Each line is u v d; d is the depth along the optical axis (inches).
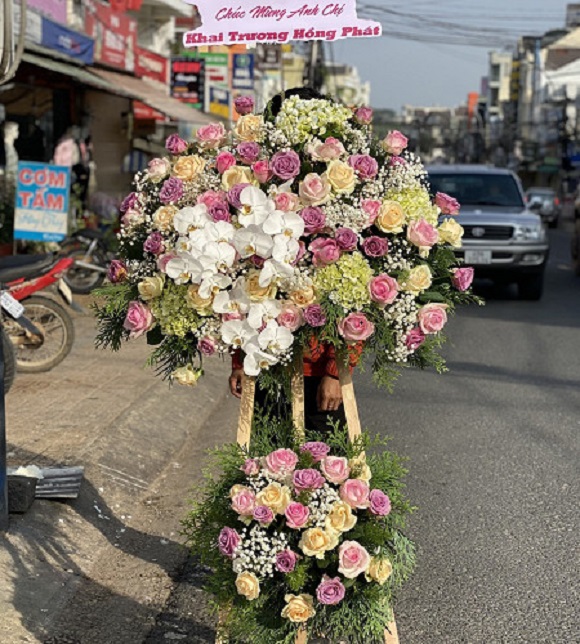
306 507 139.7
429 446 292.5
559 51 3565.5
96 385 343.0
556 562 208.8
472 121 4837.6
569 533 225.1
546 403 349.1
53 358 363.9
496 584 197.8
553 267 891.4
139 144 948.0
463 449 289.4
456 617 183.6
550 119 3206.2
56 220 466.6
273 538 141.0
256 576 142.3
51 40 618.2
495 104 4896.7
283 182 149.3
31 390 333.4
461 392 366.0
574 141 2992.1
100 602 184.9
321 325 144.0
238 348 149.7
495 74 4901.6
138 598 188.4
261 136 154.4
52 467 242.1
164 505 241.3
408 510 152.1
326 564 141.4
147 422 297.3
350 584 143.1
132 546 213.9
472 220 603.8
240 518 142.2
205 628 177.9
